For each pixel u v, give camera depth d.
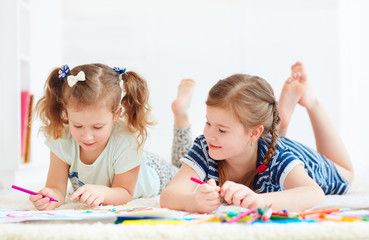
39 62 2.43
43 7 2.49
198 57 3.47
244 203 0.92
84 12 3.53
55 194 1.22
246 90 1.09
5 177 1.96
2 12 1.96
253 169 1.23
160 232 0.67
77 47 3.53
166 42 3.49
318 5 3.35
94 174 1.33
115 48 3.53
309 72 3.34
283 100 1.64
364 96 2.87
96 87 1.13
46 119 1.30
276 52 3.39
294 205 0.97
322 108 1.67
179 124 1.76
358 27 2.92
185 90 1.79
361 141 2.86
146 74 3.51
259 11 3.41
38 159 2.32
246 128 1.08
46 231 0.68
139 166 1.34
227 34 3.45
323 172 1.42
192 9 3.48
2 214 0.92
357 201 1.15
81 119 1.12
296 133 3.27
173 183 1.13
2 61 1.96
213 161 1.22
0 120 1.96
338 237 0.67
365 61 2.85
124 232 0.68
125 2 3.51
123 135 1.32
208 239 0.66
